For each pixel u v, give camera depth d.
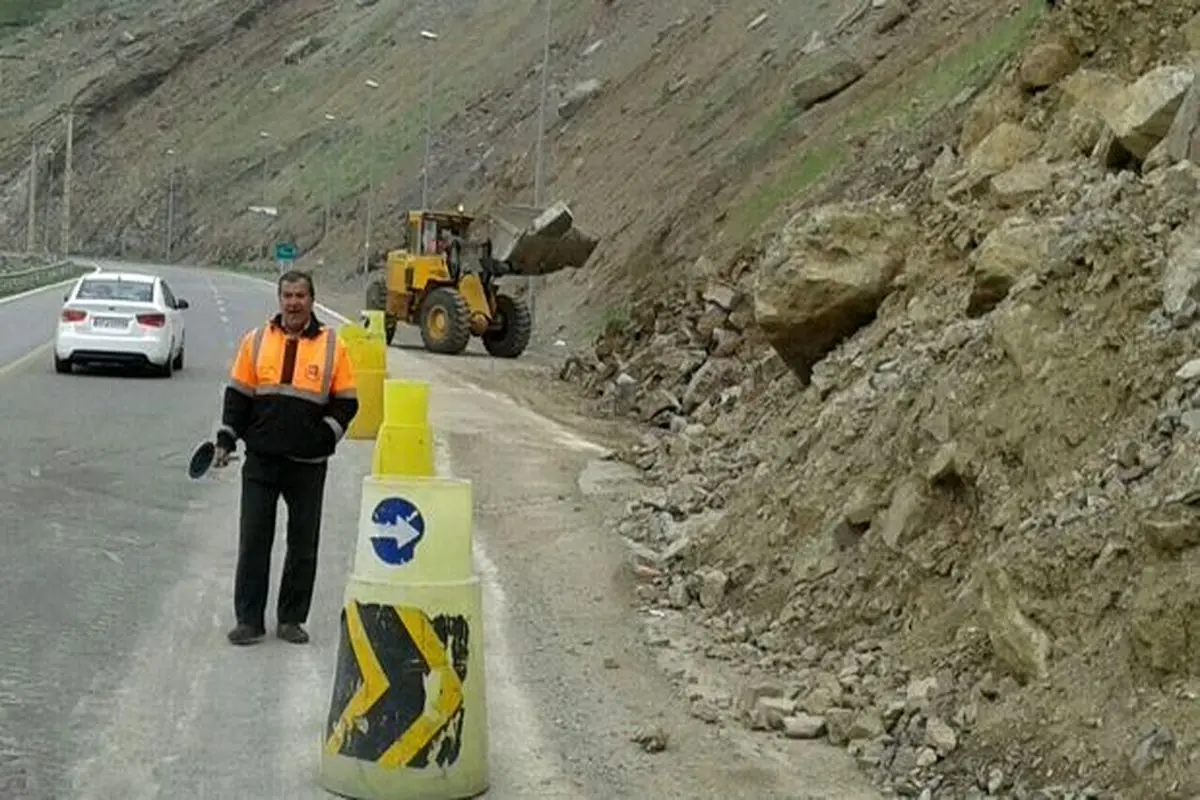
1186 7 12.39
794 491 9.60
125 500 12.34
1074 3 13.30
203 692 7.48
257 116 107.69
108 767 6.38
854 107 25.94
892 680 7.49
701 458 14.02
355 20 111.31
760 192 26.02
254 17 123.38
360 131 87.38
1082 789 6.00
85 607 8.93
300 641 8.48
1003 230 9.83
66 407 18.03
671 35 46.00
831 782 6.60
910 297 11.66
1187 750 5.77
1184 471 6.47
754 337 19.44
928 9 27.61
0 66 138.50
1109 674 6.30
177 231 103.12
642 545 11.27
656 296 25.69
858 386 10.23
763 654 8.42
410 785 6.12
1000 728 6.56
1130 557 6.50
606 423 19.55
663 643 8.66
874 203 13.11
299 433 8.37
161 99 121.88
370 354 17.03
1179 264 7.57
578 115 50.12
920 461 8.42
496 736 7.05
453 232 33.50
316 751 6.71
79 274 66.75
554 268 31.95
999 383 8.12
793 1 37.28
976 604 7.47
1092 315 7.80
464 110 69.06
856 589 8.37
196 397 19.75
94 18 137.75
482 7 85.69
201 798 6.09
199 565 10.20
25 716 6.94
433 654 6.17
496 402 21.48
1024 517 7.41
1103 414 7.43
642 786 6.48
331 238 78.06
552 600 9.69
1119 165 10.59
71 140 101.25
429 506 6.22
